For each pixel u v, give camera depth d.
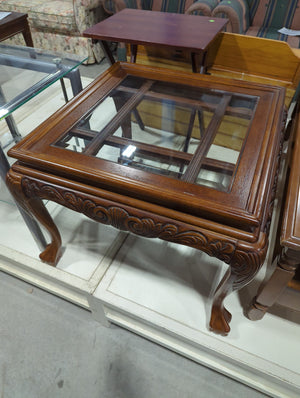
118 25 1.04
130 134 0.64
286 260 0.51
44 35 2.07
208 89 0.76
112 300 0.74
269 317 0.74
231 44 1.09
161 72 0.81
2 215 0.99
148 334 0.76
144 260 0.86
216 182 0.50
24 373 0.74
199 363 0.76
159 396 0.71
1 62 0.87
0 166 0.64
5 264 0.91
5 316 0.84
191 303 0.75
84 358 0.76
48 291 0.89
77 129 0.62
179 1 1.76
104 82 0.77
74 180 0.54
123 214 0.51
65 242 0.91
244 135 0.61
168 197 0.47
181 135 0.64
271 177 0.51
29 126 1.34
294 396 0.66
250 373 0.68
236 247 0.46
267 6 1.63
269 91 0.73
